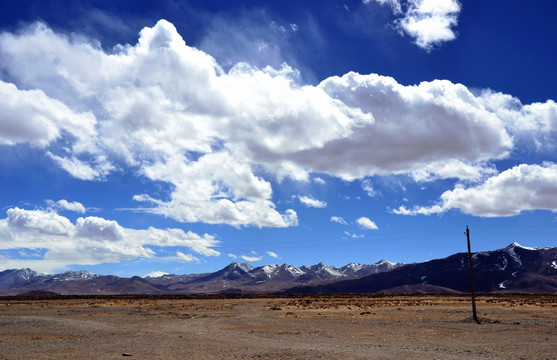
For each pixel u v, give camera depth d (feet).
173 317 224.74
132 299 499.92
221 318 215.31
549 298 466.70
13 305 362.33
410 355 90.48
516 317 205.57
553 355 90.89
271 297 554.87
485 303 346.74
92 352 98.78
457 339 123.95
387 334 138.72
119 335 139.33
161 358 89.15
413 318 203.21
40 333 146.82
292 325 173.99
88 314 250.16
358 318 207.51
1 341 124.16
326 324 176.86
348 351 97.40
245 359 86.58
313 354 92.43
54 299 512.22
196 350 101.19
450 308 281.33
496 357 87.56
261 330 155.63
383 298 485.56
